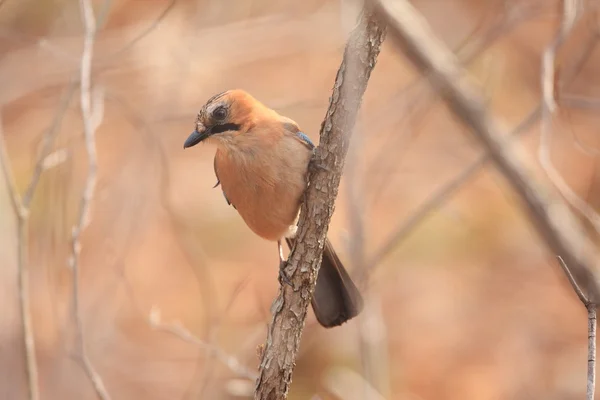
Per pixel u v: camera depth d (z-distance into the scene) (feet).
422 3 58.95
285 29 59.47
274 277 51.19
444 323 50.06
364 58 20.85
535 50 59.11
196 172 57.67
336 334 43.52
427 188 55.52
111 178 50.37
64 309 42.98
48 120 58.13
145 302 48.88
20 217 27.96
